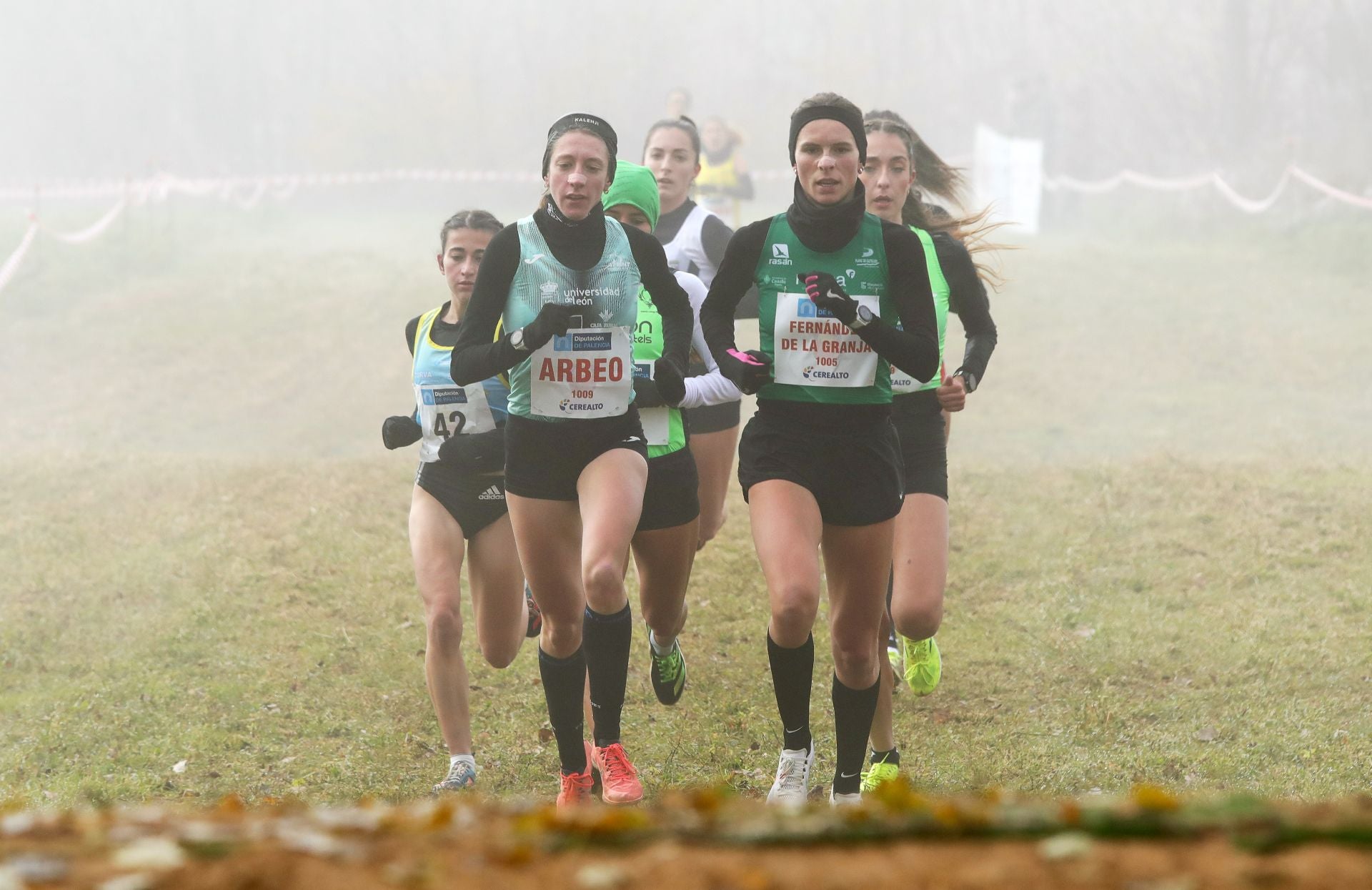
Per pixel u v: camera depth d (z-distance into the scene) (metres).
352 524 25.70
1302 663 18.17
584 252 12.70
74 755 16.33
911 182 15.91
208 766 15.82
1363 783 13.98
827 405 12.24
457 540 14.87
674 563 14.41
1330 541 23.69
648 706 17.55
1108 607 20.95
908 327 12.34
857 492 12.23
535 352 12.68
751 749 15.94
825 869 5.35
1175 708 16.89
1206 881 5.05
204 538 24.83
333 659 19.36
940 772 14.85
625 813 6.05
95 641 20.33
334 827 6.04
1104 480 28.20
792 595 11.73
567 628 13.38
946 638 19.95
